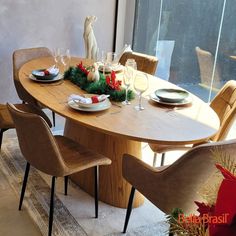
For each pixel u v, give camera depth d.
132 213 2.52
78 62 3.38
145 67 3.39
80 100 2.23
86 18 4.14
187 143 1.88
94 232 2.29
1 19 3.90
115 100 2.40
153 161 3.05
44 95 2.45
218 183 1.00
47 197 2.63
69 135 2.84
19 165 3.04
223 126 2.32
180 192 1.77
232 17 3.51
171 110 2.29
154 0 4.52
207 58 3.90
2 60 4.05
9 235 2.23
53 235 2.23
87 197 2.68
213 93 3.93
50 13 4.18
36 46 4.22
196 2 3.91
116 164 2.51
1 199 2.57
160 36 4.54
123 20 4.80
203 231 0.91
